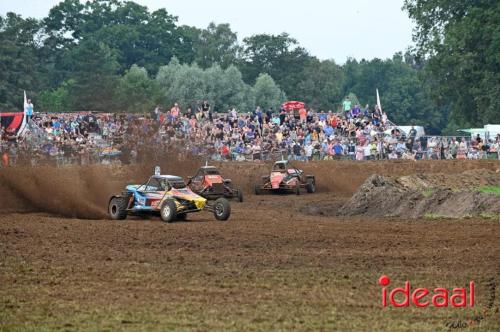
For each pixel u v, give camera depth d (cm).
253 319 1750
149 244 2808
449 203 3953
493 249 2719
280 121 8212
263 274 2252
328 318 1767
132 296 1973
